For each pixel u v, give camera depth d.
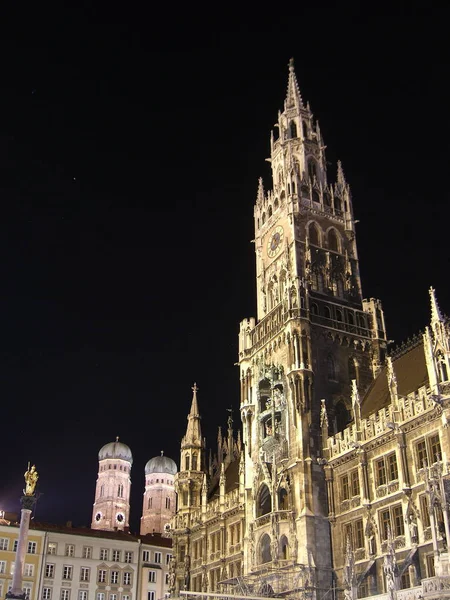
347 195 85.25
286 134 89.19
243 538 75.31
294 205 79.88
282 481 65.56
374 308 77.25
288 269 76.62
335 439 64.50
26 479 60.62
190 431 96.31
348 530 59.84
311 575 58.31
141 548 112.56
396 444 56.41
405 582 51.41
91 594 104.94
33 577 101.00
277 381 71.62
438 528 45.91
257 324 79.69
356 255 81.81
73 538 107.31
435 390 52.59
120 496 177.25
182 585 85.56
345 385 70.62
